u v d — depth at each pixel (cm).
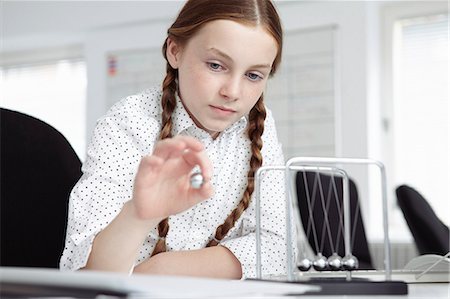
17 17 407
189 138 74
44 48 431
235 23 95
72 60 427
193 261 109
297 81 346
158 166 75
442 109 342
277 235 120
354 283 70
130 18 379
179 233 118
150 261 109
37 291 48
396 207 346
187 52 100
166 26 376
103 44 391
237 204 121
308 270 97
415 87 349
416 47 350
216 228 121
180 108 114
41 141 131
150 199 76
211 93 98
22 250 126
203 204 118
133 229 86
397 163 349
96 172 105
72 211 101
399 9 353
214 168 118
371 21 345
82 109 421
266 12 98
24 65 438
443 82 343
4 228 124
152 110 116
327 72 340
